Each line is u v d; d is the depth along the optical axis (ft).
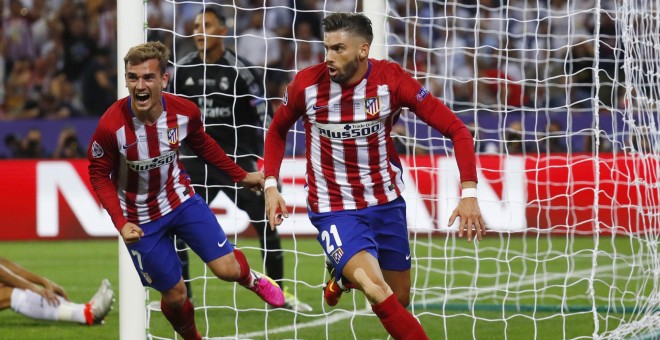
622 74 182.50
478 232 53.42
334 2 204.54
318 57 198.70
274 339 75.15
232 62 85.05
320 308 90.48
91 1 200.85
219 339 71.20
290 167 144.25
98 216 151.33
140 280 65.98
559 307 89.15
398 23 193.36
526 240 141.38
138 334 67.46
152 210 59.72
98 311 80.02
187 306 62.34
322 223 57.57
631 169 127.75
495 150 165.07
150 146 57.82
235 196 84.33
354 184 57.26
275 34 199.52
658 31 82.94
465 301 94.53
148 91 54.95
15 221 150.92
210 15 84.02
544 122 168.04
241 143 86.22
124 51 67.46
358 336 76.54
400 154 150.30
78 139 173.37
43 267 122.21
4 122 172.65
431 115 55.62
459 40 192.34
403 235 59.31
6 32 198.70
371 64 56.29
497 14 195.21
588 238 143.33
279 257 87.10
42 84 195.93
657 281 82.79
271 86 191.83
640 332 71.77
